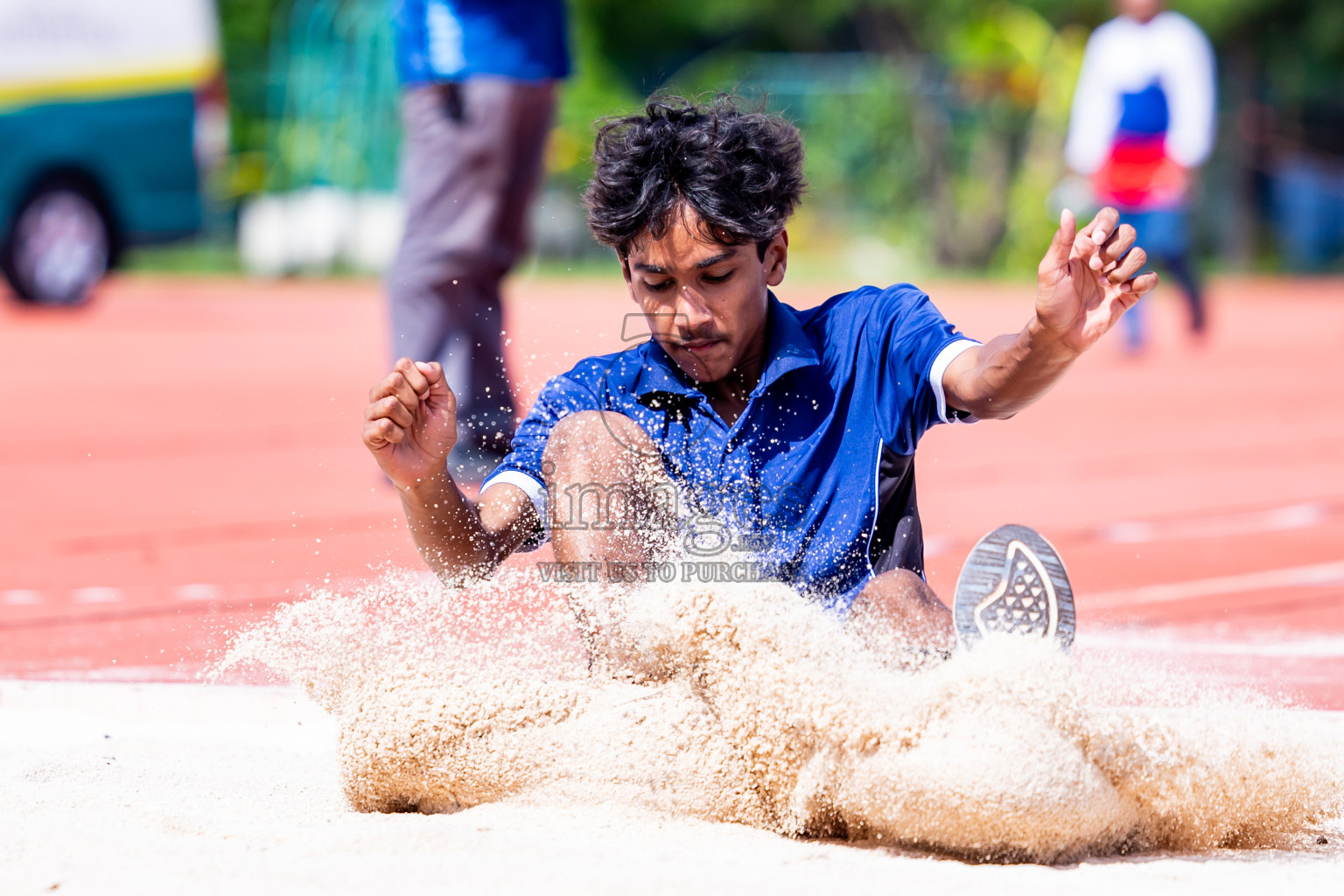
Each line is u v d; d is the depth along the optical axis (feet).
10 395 76.64
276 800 19.53
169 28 111.65
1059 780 16.02
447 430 19.39
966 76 185.47
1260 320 133.49
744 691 17.81
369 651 19.52
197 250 160.15
